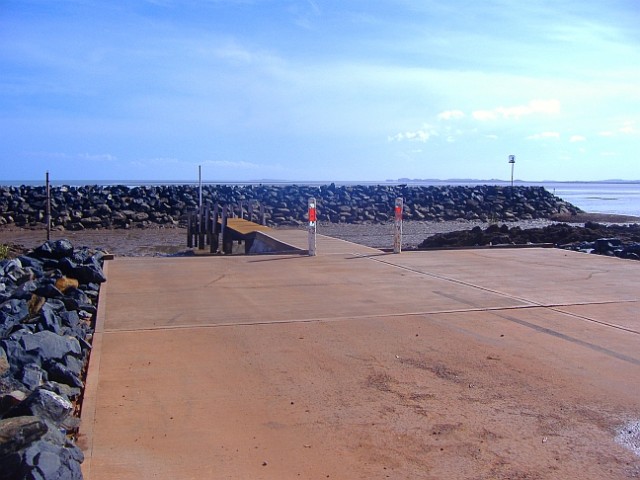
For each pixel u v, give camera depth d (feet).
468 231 90.63
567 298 30.94
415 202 173.88
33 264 37.55
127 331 24.59
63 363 19.84
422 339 23.66
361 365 20.67
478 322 26.21
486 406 17.43
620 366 20.68
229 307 28.76
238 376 19.58
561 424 16.33
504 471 14.01
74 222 130.11
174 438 15.40
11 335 21.65
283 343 23.11
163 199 152.56
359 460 14.48
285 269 39.86
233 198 160.86
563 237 82.53
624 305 29.45
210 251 91.40
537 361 21.13
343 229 135.44
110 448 14.83
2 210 132.16
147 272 38.52
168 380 19.19
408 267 40.88
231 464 14.23
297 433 15.78
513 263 42.83
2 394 16.34
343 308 28.63
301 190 175.73
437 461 14.44
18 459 12.07
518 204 183.73
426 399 17.89
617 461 14.46
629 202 314.35
